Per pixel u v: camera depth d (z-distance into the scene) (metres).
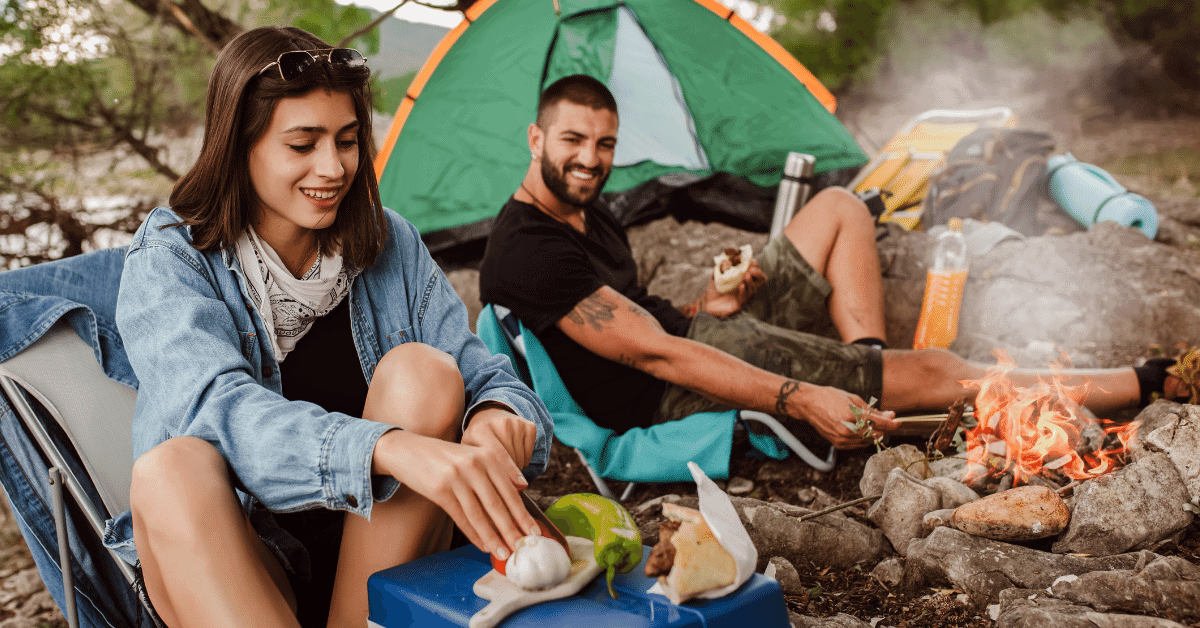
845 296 3.00
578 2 4.18
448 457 1.35
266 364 1.70
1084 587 1.68
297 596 1.65
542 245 2.78
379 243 1.79
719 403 2.71
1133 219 4.00
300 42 1.59
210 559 1.33
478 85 4.10
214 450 1.45
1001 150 4.31
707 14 4.48
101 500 1.73
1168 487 1.96
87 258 1.90
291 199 1.60
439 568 1.43
